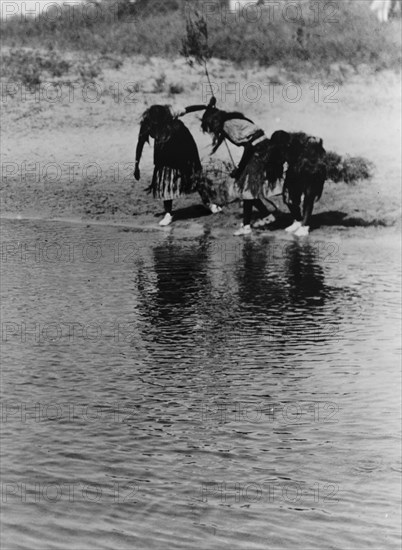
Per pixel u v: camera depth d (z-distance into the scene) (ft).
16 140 70.79
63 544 19.16
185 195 63.05
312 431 25.49
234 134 59.62
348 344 33.91
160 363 31.83
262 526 20.24
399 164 66.23
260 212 60.18
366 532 20.02
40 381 29.89
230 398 28.48
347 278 45.32
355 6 90.17
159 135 60.85
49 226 57.82
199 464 23.57
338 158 65.46
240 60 83.30
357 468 23.38
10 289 42.34
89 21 90.38
